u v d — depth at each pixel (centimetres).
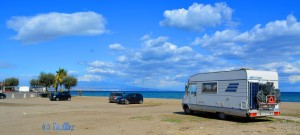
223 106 1911
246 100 1739
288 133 1376
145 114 2283
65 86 8762
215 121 1831
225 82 1912
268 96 1773
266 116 1886
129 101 3856
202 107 2108
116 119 1912
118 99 3891
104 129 1478
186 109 2298
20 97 6450
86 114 2284
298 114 2322
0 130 1440
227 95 1886
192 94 2227
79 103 4066
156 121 1809
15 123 1708
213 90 2014
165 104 3800
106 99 5525
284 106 3416
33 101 4653
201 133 1358
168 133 1355
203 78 2122
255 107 1756
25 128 1505
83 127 1547
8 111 2588
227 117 2031
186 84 2305
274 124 1702
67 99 5097
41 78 9169
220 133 1362
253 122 1791
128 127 1548
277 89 1819
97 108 3036
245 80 1756
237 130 1457
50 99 4975
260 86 1781
